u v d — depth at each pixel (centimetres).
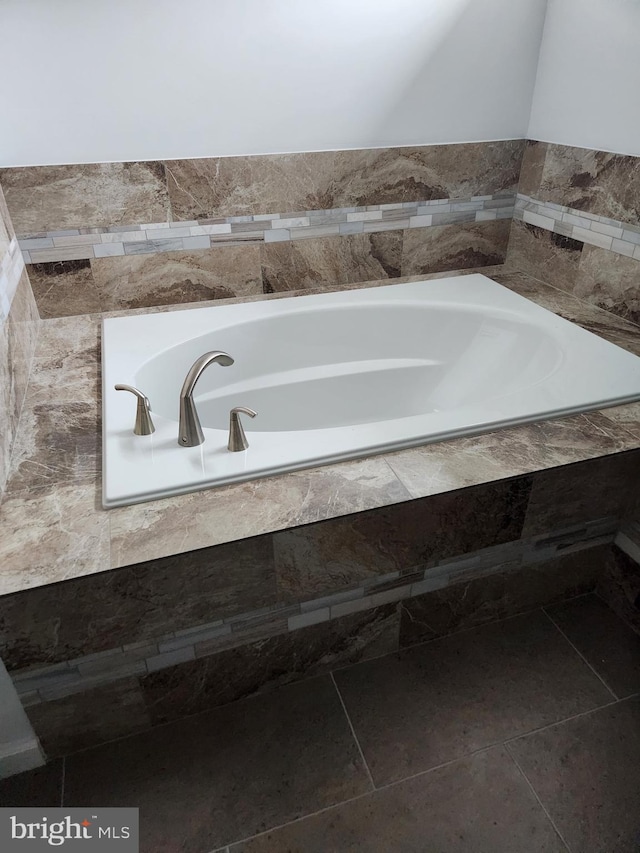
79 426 144
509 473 128
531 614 164
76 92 169
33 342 180
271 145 193
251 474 125
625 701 141
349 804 121
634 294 188
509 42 201
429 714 138
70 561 106
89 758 131
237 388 197
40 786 125
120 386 132
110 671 122
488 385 194
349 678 147
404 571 136
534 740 132
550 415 145
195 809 121
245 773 127
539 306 200
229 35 174
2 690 115
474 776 126
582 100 192
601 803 121
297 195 203
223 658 132
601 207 192
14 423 140
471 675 147
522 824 118
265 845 115
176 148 185
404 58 193
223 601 120
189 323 191
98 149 178
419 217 221
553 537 149
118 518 116
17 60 161
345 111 195
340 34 183
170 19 167
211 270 206
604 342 176
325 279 222
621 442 138
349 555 124
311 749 131
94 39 164
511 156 221
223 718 138
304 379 203
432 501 123
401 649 154
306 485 124
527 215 226
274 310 200
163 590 112
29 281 189
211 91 180
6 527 113
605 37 178
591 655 152
